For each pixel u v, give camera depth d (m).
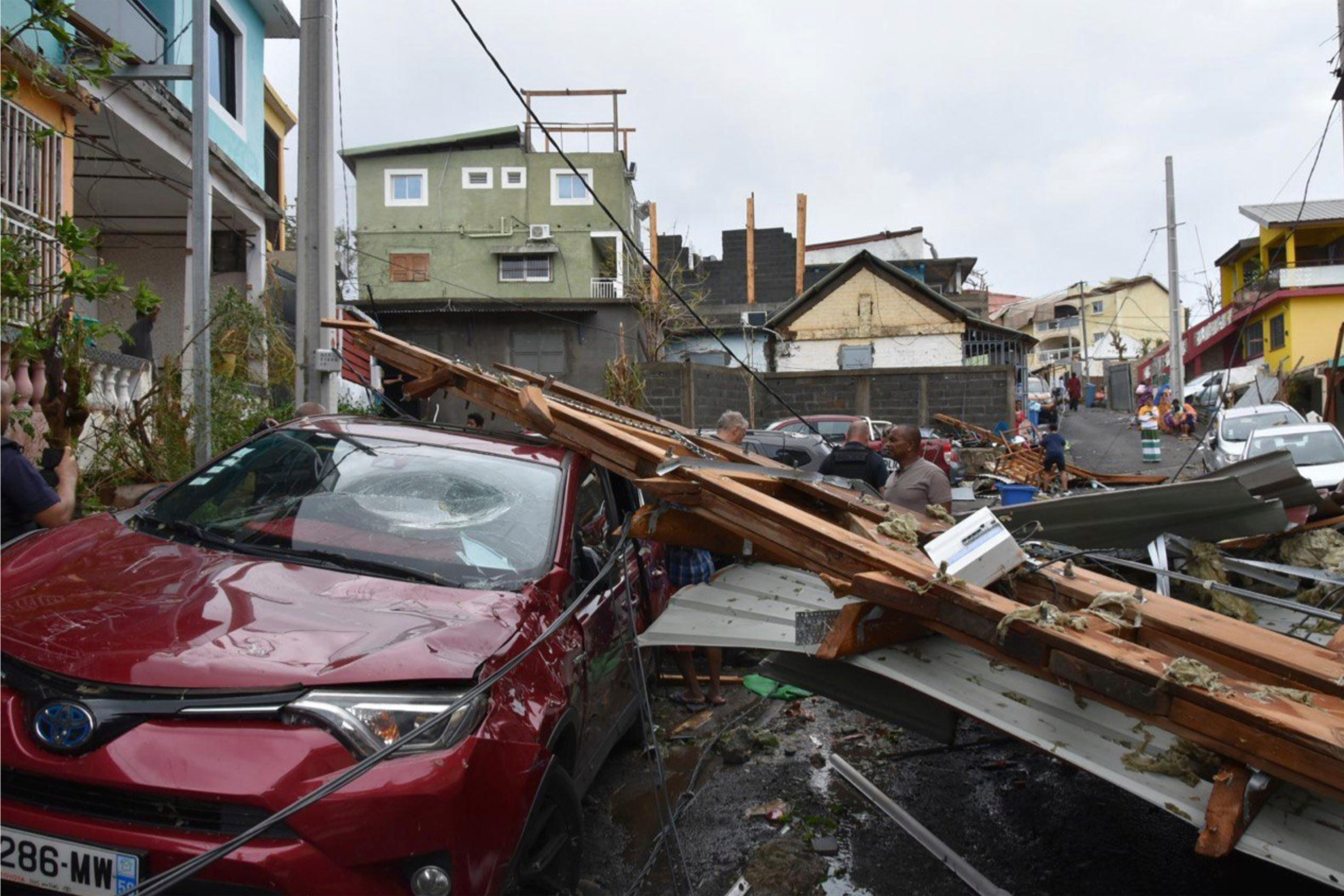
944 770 4.98
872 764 5.09
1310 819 2.49
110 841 2.37
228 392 8.35
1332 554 4.88
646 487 3.64
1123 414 42.84
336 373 7.89
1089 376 54.41
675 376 22.83
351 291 26.84
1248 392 28.47
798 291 41.22
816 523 3.23
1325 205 33.84
